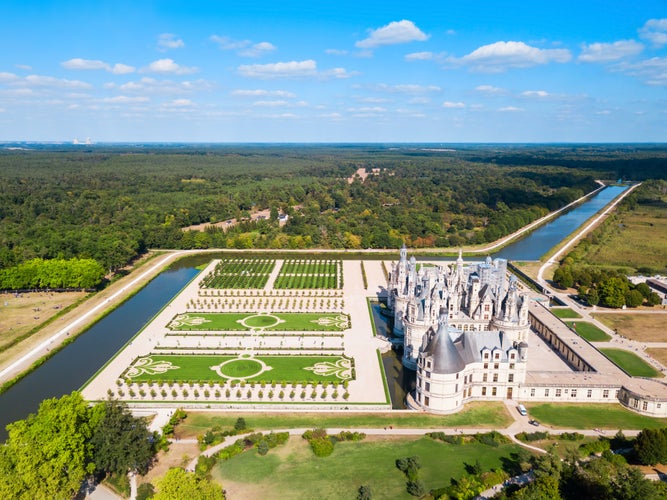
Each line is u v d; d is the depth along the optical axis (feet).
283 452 531.09
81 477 458.91
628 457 517.55
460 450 532.73
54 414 469.16
